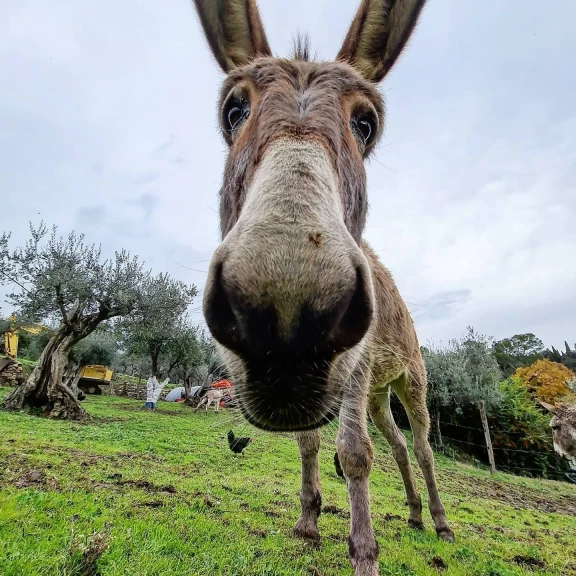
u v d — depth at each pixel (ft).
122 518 4.55
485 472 23.38
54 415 18.35
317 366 1.82
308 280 1.73
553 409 13.73
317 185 2.15
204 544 4.22
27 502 4.57
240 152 3.00
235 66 4.26
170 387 54.08
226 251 1.91
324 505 7.38
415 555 5.19
